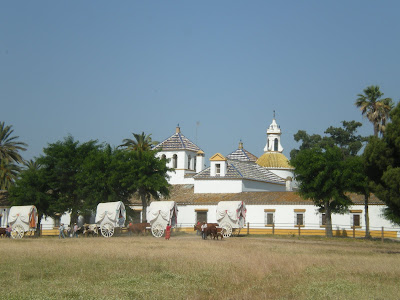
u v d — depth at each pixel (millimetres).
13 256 30469
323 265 27906
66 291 18625
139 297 18156
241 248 38469
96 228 60906
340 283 21422
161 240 49625
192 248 37625
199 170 91875
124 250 34656
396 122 38219
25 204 68062
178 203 77250
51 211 69125
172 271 24625
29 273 23344
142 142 86062
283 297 18625
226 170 81500
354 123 117250
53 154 69438
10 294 17953
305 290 19891
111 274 23297
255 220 71688
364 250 40688
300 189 61500
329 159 59375
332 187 58625
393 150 38156
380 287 20531
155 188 66000
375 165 39062
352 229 66062
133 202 80375
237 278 22703
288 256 32281
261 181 84000
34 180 68250
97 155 67250
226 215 59406
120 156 68062
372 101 71312
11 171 89938
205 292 19531
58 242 45094
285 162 98938
